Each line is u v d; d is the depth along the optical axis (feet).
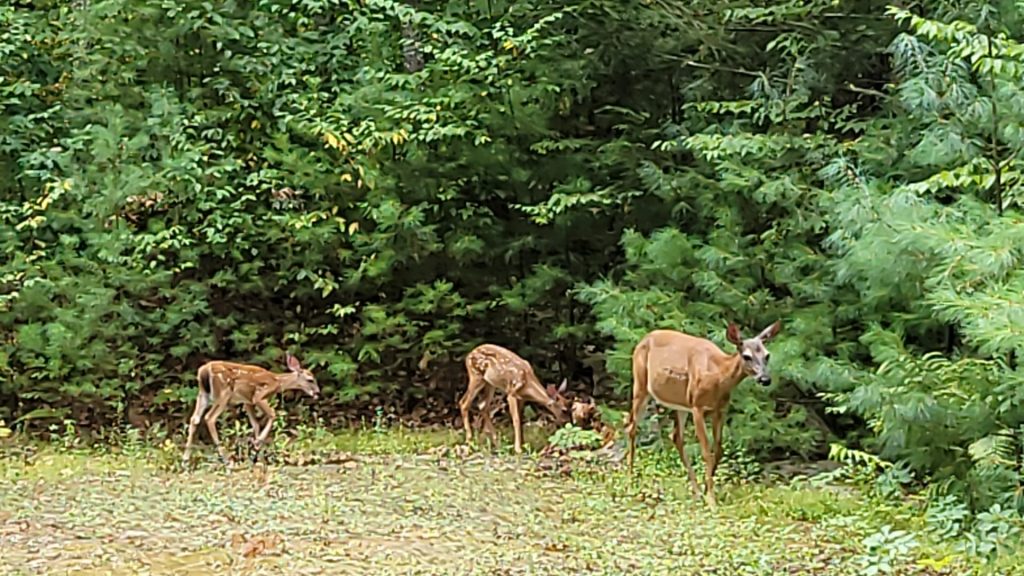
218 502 22.36
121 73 33.32
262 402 27.63
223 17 34.14
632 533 20.17
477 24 33.99
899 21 25.27
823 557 18.57
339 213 33.47
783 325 26.43
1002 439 19.60
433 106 31.96
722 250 27.58
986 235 20.34
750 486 24.18
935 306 20.03
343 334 34.19
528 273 34.83
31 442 29.32
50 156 31.17
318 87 33.53
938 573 17.46
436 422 33.12
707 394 22.63
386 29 34.09
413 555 18.56
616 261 34.30
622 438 28.02
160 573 17.35
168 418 31.78
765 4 31.73
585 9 32.24
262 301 34.04
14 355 30.14
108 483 24.31
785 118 28.50
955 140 22.59
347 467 26.50
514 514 21.65
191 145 31.89
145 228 32.35
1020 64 21.79
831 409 24.12
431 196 33.50
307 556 18.44
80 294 29.96
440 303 33.78
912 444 21.48
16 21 32.68
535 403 32.01
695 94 32.83
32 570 17.37
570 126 34.53
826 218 25.48
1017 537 18.56
